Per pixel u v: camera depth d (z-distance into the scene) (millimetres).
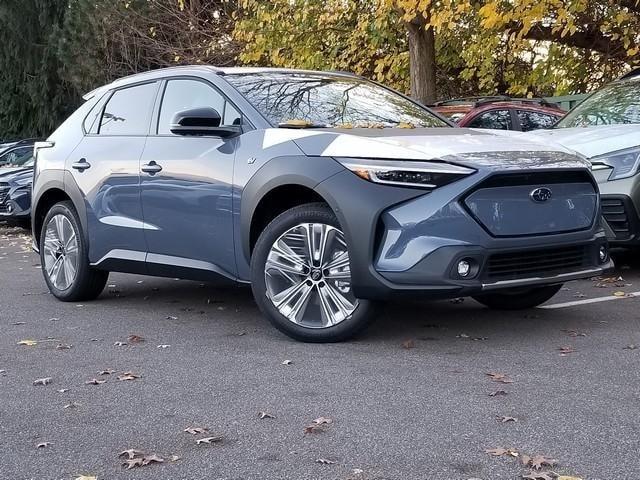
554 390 3951
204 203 5520
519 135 5727
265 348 4961
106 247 6359
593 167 7219
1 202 14531
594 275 5102
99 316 6211
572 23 11586
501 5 11602
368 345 4938
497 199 4652
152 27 22453
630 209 7059
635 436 3320
